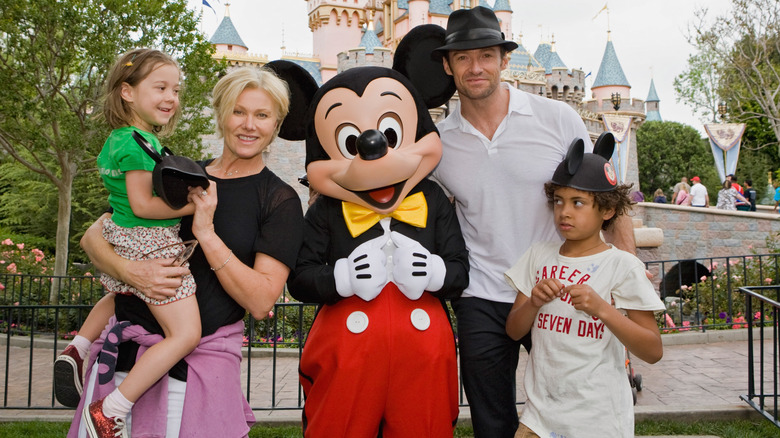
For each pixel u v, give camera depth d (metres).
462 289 3.04
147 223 2.61
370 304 2.92
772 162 37.78
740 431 4.78
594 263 2.84
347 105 2.99
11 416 5.59
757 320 8.64
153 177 2.41
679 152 49.50
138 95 2.68
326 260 3.07
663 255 18.14
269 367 7.46
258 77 2.75
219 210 2.73
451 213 3.19
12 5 10.37
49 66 11.09
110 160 2.58
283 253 2.68
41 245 21.12
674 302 10.56
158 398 2.60
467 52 3.12
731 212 17.28
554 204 2.93
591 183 2.75
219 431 2.58
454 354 3.04
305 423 3.06
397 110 3.01
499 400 3.27
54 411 5.76
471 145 3.30
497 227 3.29
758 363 6.92
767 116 26.64
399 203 2.98
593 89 40.25
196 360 2.62
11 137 11.72
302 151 24.16
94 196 20.52
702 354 7.47
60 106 11.47
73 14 10.31
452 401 3.03
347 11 38.09
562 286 2.66
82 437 2.55
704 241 17.70
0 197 23.25
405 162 2.84
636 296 2.71
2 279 10.94
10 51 10.92
